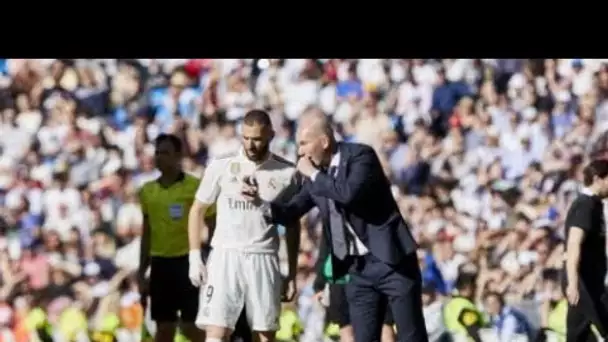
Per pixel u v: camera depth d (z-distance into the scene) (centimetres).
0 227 5803
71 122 6266
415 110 6488
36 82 6372
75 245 5688
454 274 5412
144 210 3866
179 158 3841
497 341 4928
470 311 4891
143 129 6272
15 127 6222
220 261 3133
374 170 2844
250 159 3141
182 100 6412
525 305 5022
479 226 5847
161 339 3897
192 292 3850
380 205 2877
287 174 3159
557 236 5819
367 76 6569
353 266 2941
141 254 3903
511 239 5672
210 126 6328
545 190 6141
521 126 6406
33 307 5272
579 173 6241
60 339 5181
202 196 3158
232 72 6538
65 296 5366
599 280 3500
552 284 5412
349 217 2897
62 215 5841
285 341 4866
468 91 6544
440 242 5556
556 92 6575
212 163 3159
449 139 6334
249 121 3102
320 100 6512
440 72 6569
